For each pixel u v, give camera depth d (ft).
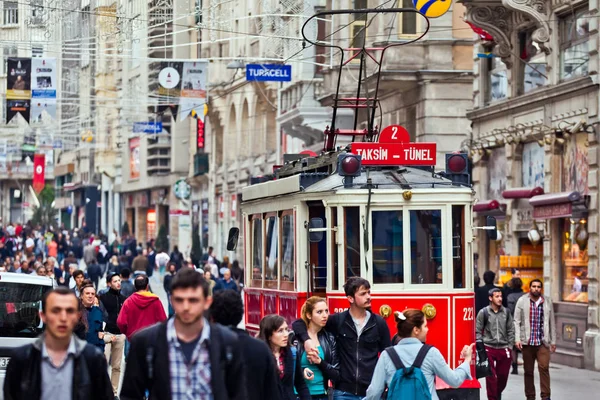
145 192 588.50
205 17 219.00
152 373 52.85
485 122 218.79
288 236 119.75
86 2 216.74
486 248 219.00
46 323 54.54
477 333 126.72
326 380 85.15
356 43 265.54
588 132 177.68
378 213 110.63
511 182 205.67
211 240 476.13
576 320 182.09
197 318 52.75
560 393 144.97
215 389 52.80
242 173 426.10
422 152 115.44
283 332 74.90
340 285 110.52
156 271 471.62
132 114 403.34
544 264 192.34
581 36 183.73
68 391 54.49
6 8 225.97
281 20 245.24
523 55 206.39
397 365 74.74
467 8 206.18
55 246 424.87
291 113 308.40
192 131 515.91
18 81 248.32
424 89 251.80
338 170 112.16
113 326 134.62
